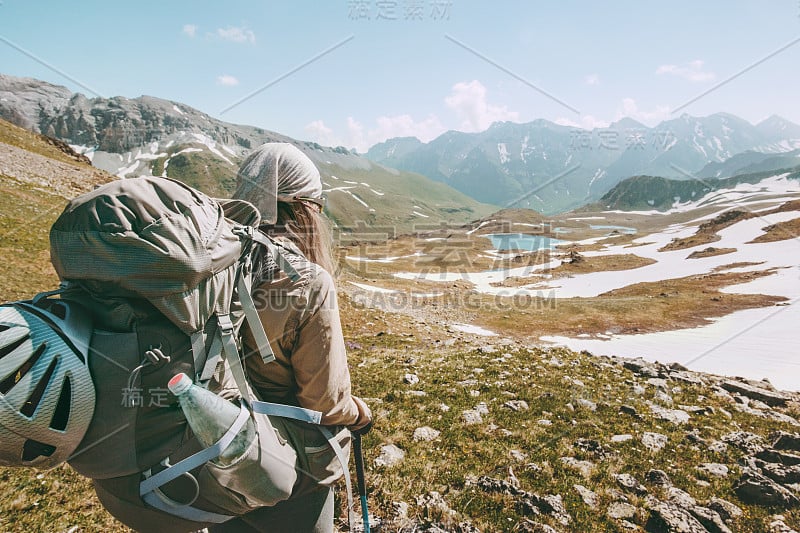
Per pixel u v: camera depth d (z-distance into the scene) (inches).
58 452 57.2
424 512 242.4
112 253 59.4
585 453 357.1
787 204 4845.0
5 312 57.2
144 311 63.6
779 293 2253.9
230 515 75.7
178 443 65.3
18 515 217.2
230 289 70.0
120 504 69.6
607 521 253.3
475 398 496.4
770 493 284.2
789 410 545.0
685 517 254.2
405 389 526.0
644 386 604.7
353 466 290.7
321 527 89.9
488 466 318.0
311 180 88.0
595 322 1927.9
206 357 66.4
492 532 232.4
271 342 74.3
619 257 4114.2
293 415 77.2
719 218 4928.6
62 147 3218.5
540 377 607.8
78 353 57.6
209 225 67.4
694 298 2343.8
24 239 1048.2
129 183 66.4
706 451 372.8
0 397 51.3
